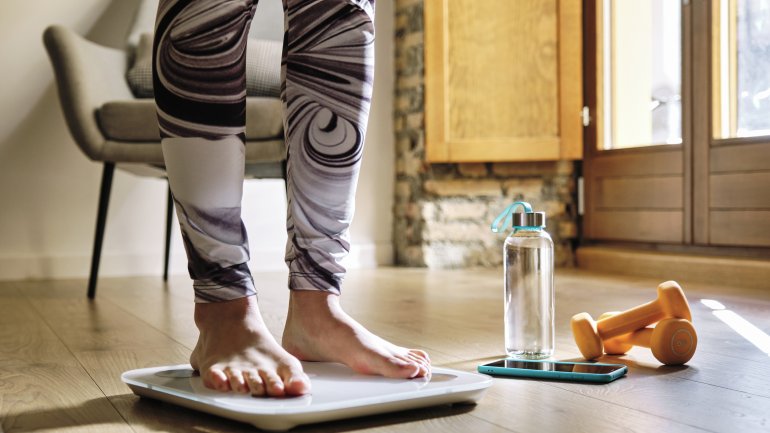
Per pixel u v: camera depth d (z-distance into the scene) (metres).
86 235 3.29
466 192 3.69
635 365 1.25
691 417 0.92
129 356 1.42
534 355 1.25
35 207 3.23
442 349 1.45
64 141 3.27
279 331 1.72
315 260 1.10
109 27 3.34
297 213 1.10
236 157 1.04
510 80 3.56
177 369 1.11
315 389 0.95
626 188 3.31
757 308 2.04
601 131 3.46
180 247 3.42
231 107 1.03
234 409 0.86
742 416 0.92
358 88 1.09
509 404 0.99
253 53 2.81
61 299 2.43
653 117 3.19
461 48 3.60
